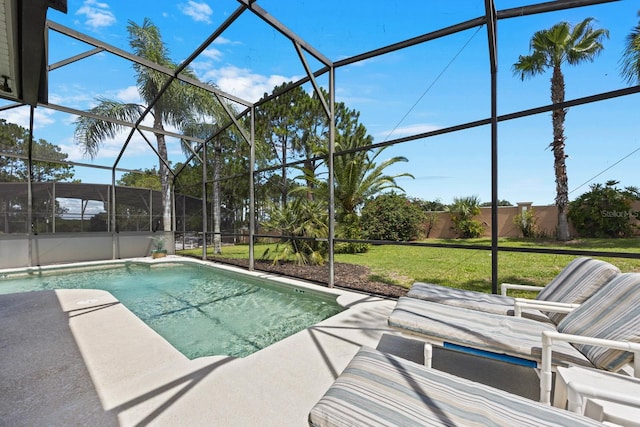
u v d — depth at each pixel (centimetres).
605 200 968
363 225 1103
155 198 1044
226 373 214
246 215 1324
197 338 345
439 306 238
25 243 770
